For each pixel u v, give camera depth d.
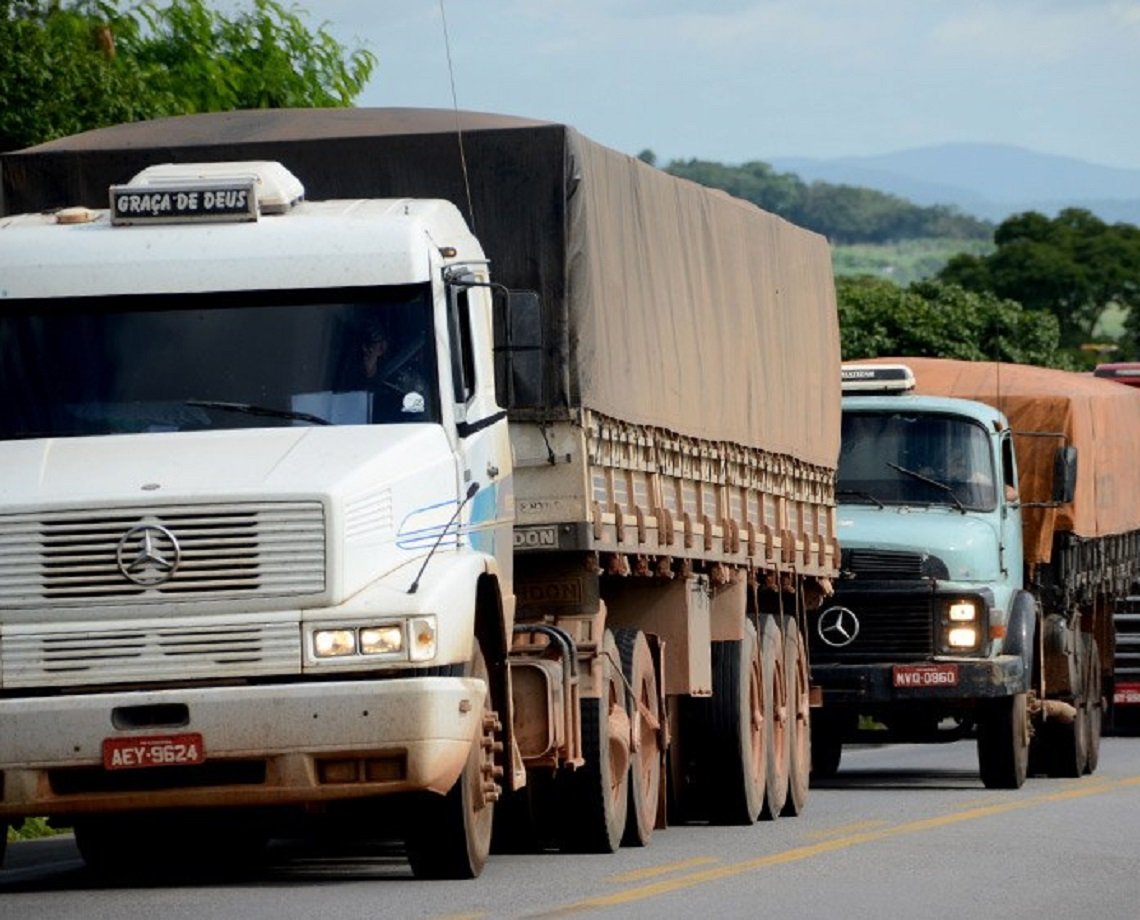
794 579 58.94
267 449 35.91
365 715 34.34
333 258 37.25
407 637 34.66
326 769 34.72
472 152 42.97
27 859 44.28
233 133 44.69
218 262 37.25
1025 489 72.38
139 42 78.44
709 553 50.34
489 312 40.34
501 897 35.47
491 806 38.94
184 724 34.12
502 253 42.75
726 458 51.97
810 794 63.41
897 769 74.75
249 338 37.16
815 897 36.88
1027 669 64.88
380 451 35.97
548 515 41.91
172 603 34.50
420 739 34.50
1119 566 84.06
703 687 50.62
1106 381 85.75
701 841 47.47
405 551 35.62
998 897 37.41
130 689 34.53
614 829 44.25
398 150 43.44
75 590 34.50
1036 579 71.62
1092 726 75.50
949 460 66.00
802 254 60.25
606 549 43.16
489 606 38.31
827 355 62.50
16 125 65.06
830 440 62.38
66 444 36.19
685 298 49.22
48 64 65.69
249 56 80.88
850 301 159.25
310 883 37.62
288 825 41.34
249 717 34.16
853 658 64.25
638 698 46.19
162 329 37.16
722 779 52.62
